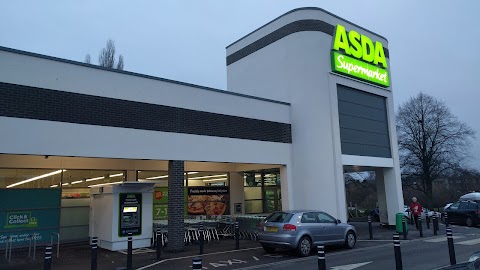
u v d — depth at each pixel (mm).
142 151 13703
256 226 16891
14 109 11234
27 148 11305
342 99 20328
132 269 10594
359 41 21344
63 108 12148
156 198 18359
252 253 13219
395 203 22062
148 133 13969
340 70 19750
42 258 12352
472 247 13523
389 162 22156
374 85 22125
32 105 11570
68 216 15492
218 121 16266
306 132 18750
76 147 12234
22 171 14633
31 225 14445
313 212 13328
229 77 23750
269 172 22703
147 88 14227
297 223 12562
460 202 24031
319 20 19750
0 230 13688
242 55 22969
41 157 15062
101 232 14594
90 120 12656
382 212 22766
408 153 44031
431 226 22312
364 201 46125
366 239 16859
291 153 19109
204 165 20266
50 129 11789
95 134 12695
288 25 20188
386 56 23625
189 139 15102
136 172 17719
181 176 14617
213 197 20359
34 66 11773
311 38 19469
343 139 19781
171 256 12703
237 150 16719
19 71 11484
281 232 12422
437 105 43406
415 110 43875
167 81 14828
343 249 13852
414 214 20922
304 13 19812
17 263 11547
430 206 42000
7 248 13047
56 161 15422
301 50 19500
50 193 15109
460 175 46062
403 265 10398
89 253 13297
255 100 17969
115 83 13438
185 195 19578
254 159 17344
